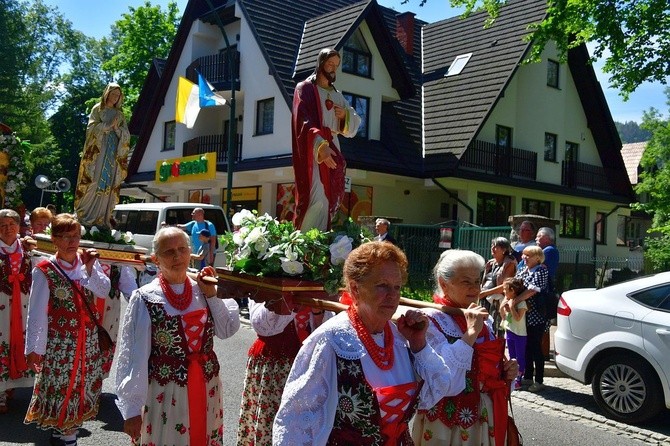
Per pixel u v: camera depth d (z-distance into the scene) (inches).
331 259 139.0
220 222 622.8
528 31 839.7
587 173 982.4
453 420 119.6
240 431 167.0
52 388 183.9
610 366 256.2
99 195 246.5
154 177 945.5
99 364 194.1
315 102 161.5
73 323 186.5
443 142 794.2
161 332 134.3
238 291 137.7
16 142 314.5
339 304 123.3
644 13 488.1
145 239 593.0
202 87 729.6
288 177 773.9
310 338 97.3
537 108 909.8
